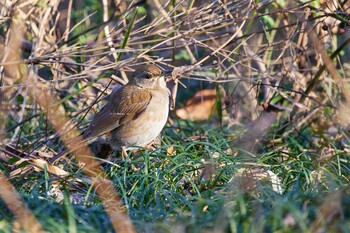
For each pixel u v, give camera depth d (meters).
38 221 7.36
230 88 13.57
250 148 12.02
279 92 12.65
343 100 13.10
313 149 12.50
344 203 7.30
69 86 13.62
